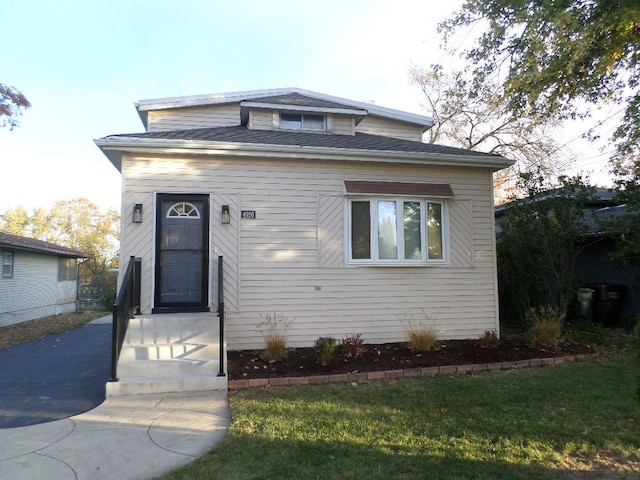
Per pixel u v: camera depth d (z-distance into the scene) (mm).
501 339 8125
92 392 5516
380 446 3535
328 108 9867
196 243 7246
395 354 6926
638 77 7754
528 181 9375
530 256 8961
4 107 12367
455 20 7820
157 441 3740
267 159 7512
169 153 7090
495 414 4328
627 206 9070
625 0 5438
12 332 12375
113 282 25188
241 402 4785
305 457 3338
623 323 10023
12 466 3270
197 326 6441
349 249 7703
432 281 8055
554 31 5914
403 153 7793
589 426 3980
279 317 7375
